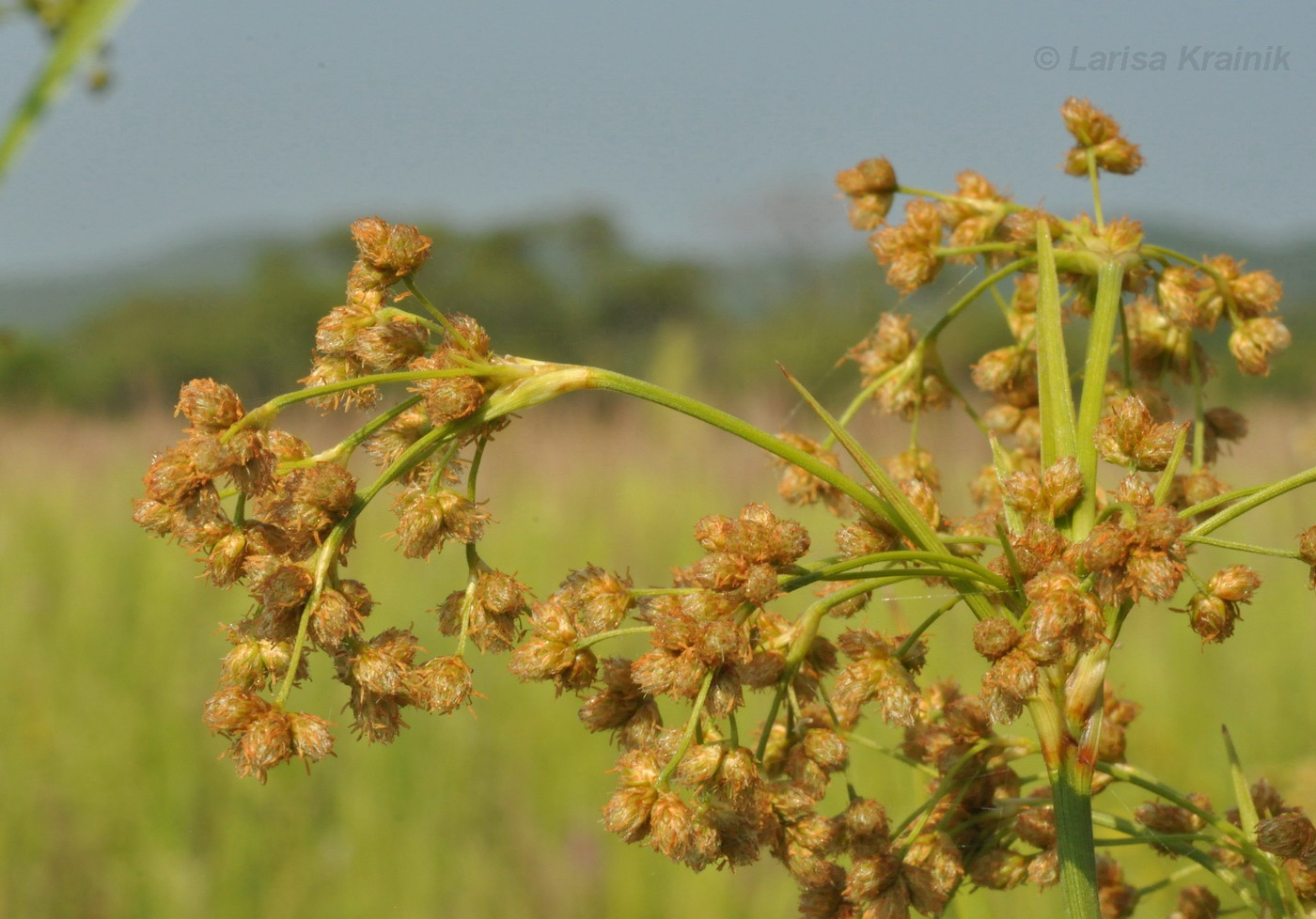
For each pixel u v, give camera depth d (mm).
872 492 370
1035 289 415
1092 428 371
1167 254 392
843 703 368
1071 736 363
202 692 864
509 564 1110
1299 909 371
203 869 717
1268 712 766
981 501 416
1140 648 852
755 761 362
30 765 766
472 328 365
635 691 367
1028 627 358
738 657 356
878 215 412
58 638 916
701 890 669
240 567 359
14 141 284
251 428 356
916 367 409
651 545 1171
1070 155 406
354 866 714
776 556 358
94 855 719
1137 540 353
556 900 667
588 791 768
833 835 368
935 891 370
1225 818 395
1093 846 363
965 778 383
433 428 363
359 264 366
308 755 355
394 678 360
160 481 355
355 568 1063
